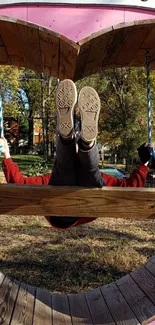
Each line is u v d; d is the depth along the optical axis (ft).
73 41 9.93
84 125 8.25
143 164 12.30
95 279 15.74
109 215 9.36
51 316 10.57
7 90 66.59
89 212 9.36
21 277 15.80
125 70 53.11
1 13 9.93
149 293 10.88
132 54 12.86
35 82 90.27
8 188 9.25
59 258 17.88
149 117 12.71
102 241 21.13
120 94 53.62
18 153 114.01
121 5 10.02
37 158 92.43
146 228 25.14
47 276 16.02
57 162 9.23
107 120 54.60
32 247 19.81
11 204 9.29
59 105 8.31
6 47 12.11
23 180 11.68
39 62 13.30
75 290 14.75
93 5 9.99
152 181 39.29
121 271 16.53
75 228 24.41
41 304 11.10
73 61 11.47
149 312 9.87
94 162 8.89
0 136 11.55
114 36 10.62
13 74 63.87
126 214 9.36
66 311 10.95
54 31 9.95
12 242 20.83
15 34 10.70
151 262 12.62
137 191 9.32
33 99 99.14
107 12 10.05
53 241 21.09
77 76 14.08
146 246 20.18
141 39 11.16
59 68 13.24
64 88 8.24
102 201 9.34
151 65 14.15
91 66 13.64
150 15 10.15
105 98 56.08
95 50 11.53
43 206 9.31
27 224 25.34
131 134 52.95
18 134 113.39
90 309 11.02
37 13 9.97
